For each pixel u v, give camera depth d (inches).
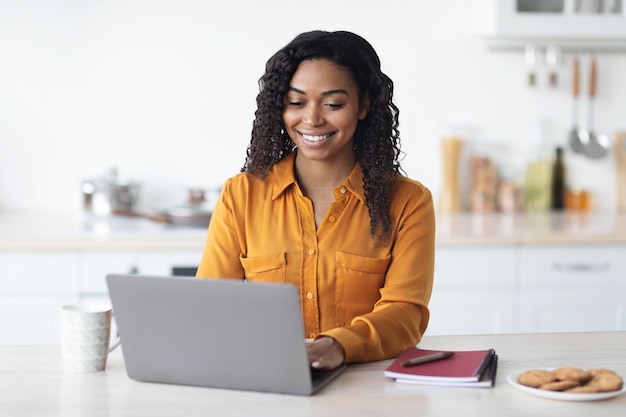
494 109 165.9
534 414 60.8
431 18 162.4
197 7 157.8
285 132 86.7
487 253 139.0
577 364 73.5
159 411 61.9
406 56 162.6
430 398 64.5
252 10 158.9
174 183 159.6
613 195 171.0
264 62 159.6
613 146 170.2
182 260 134.3
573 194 168.4
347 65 81.0
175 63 158.1
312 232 84.8
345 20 160.6
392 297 81.4
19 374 70.8
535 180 167.3
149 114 158.4
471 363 71.1
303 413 61.4
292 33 159.8
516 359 75.0
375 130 85.2
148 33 157.3
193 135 159.5
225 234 86.7
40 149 156.7
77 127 157.2
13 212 156.3
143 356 68.4
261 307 64.0
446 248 138.3
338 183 85.8
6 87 155.1
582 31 151.9
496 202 166.7
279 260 84.5
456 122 164.9
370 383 68.4
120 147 158.1
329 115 80.7
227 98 159.6
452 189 163.9
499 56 165.0
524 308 140.6
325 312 84.5
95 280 132.5
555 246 140.4
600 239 140.7
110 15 156.3
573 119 168.6
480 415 60.7
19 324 131.6
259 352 65.3
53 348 79.0
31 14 154.6
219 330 65.8
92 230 136.9
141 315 67.4
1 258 130.4
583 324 142.1
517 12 150.9
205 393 66.2
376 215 84.4
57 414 61.2
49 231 135.1
